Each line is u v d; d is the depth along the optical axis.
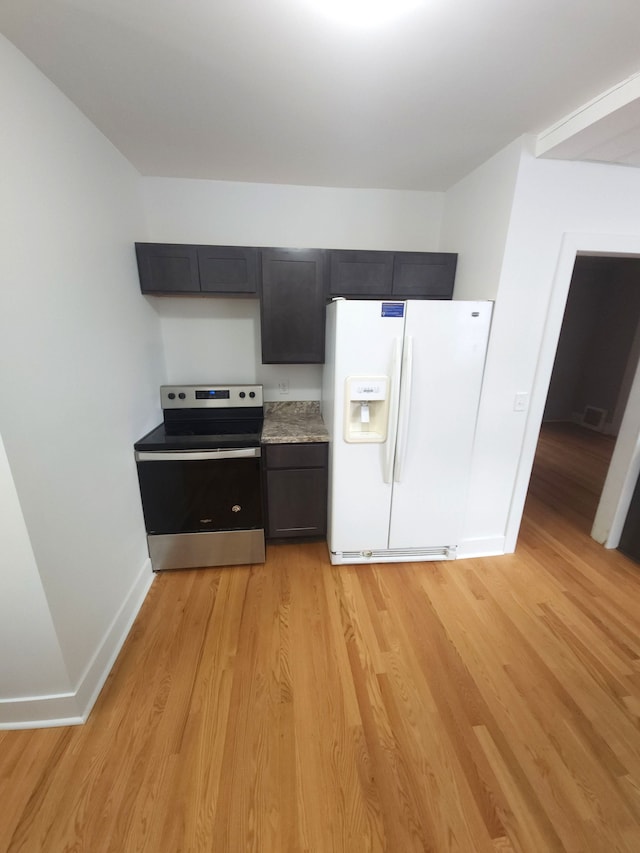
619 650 1.70
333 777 1.21
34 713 1.35
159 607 1.95
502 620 1.86
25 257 1.16
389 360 1.93
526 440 2.18
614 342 4.98
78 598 1.41
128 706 1.44
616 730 1.36
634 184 1.82
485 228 1.99
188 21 1.06
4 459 1.07
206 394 2.51
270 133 1.72
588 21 1.04
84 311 1.51
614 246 1.88
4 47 1.09
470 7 1.00
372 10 1.01
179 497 2.10
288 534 2.40
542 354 2.02
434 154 1.92
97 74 1.30
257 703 1.44
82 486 1.47
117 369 1.81
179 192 2.30
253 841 1.06
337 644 1.71
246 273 2.19
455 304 1.87
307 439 2.20
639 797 1.16
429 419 2.04
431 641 1.73
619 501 2.36
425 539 2.26
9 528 1.14
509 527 2.37
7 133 1.10
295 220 2.43
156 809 1.12
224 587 2.10
